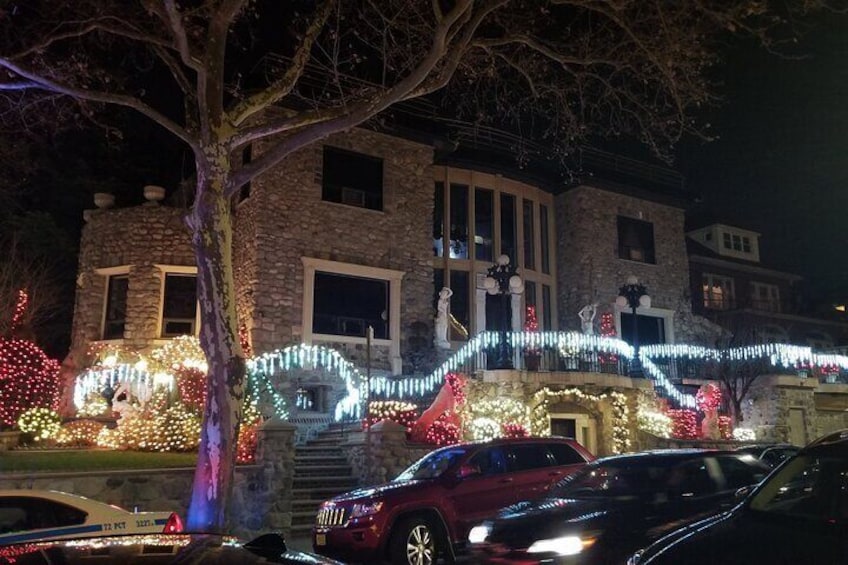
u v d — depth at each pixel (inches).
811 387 962.1
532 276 1000.9
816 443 214.8
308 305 770.8
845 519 186.1
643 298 872.9
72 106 547.8
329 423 727.7
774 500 205.3
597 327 975.6
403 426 611.5
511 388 707.4
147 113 410.9
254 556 123.8
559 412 750.5
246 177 411.2
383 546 364.8
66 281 979.9
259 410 687.1
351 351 794.8
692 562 174.9
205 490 356.5
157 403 666.8
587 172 1027.3
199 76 401.7
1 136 618.2
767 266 1427.2
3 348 636.7
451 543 379.9
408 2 534.6
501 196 1000.2
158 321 802.2
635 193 1077.1
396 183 862.5
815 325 1441.9
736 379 946.1
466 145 967.0
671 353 979.3
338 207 812.6
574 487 315.6
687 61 479.5
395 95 429.4
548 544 261.0
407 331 835.4
